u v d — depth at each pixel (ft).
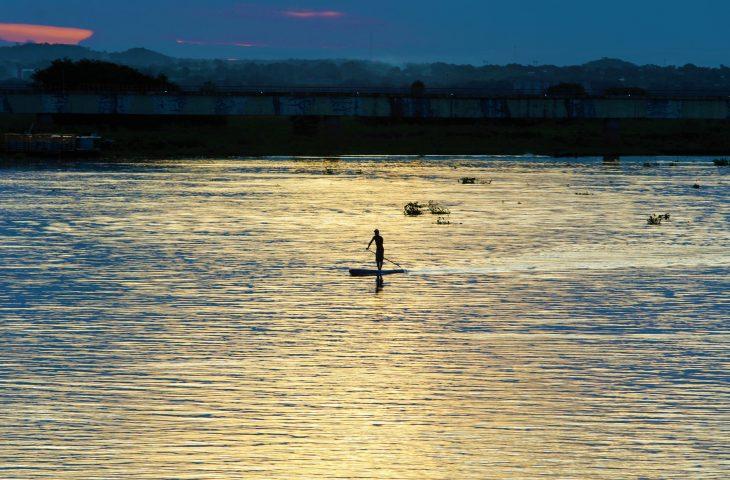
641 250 239.91
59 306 165.99
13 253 229.04
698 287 188.85
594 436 101.24
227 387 117.39
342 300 173.58
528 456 95.71
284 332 147.33
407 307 167.43
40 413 107.14
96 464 92.94
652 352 135.95
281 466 92.89
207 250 236.43
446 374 123.85
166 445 97.91
